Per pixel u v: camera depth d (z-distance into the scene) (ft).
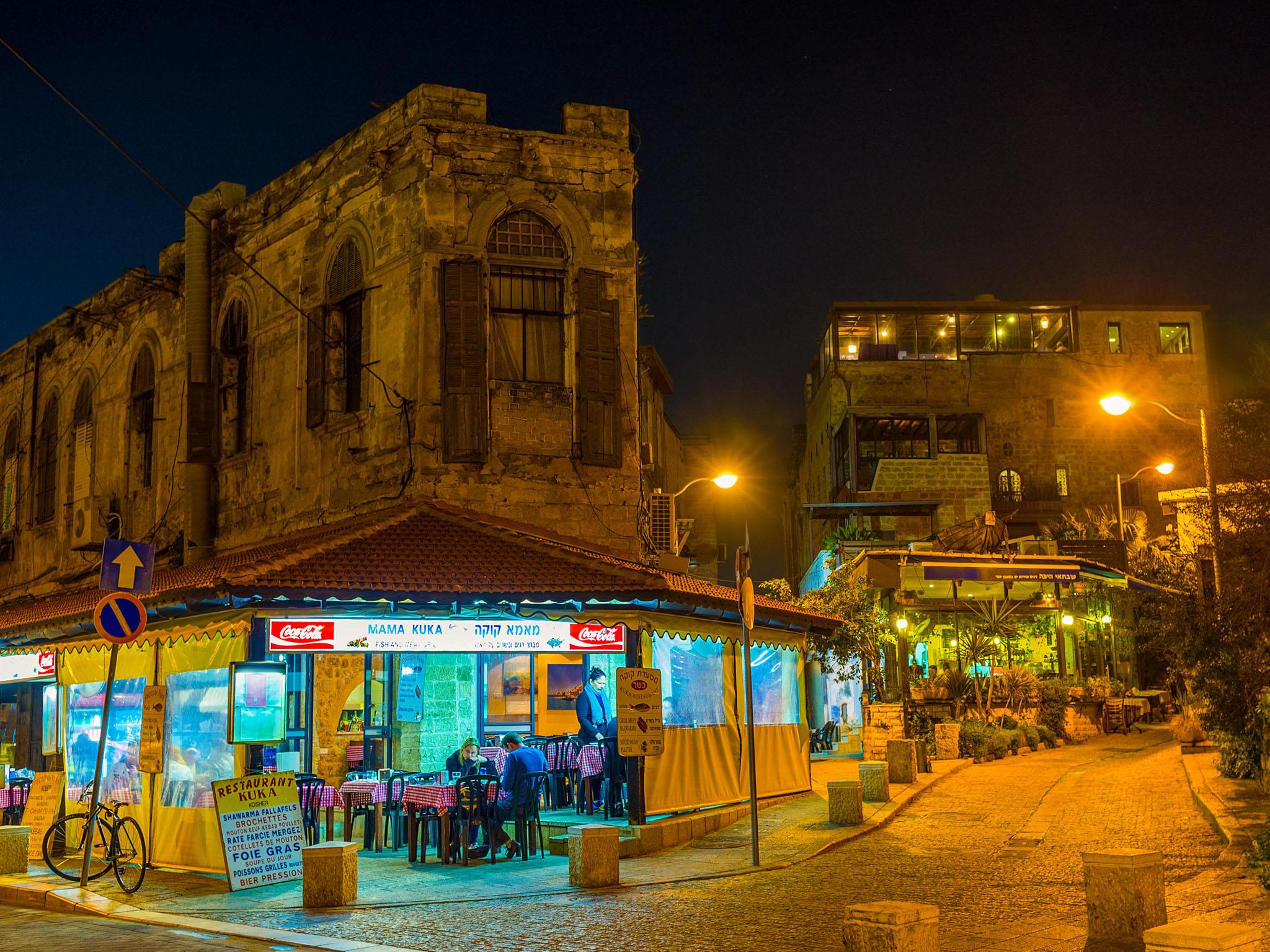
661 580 49.57
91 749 52.60
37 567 98.17
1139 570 99.35
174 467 81.00
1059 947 27.68
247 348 76.28
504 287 64.90
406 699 61.72
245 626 44.21
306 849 36.76
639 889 37.83
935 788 64.44
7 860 44.29
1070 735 100.12
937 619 111.24
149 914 36.37
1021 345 196.75
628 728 43.91
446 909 35.63
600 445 64.34
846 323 195.62
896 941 23.09
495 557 51.55
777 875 39.75
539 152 65.62
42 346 100.63
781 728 61.67
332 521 66.33
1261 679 57.47
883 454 189.57
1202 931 19.40
